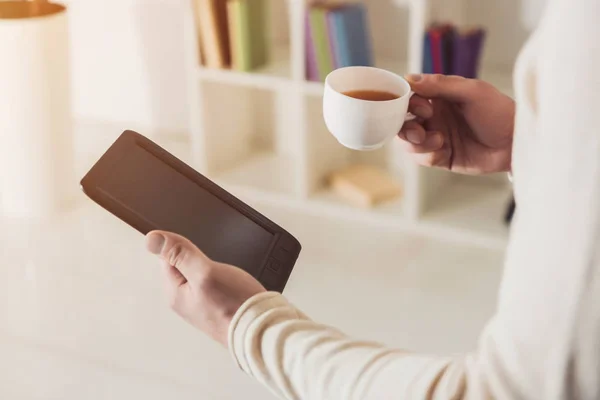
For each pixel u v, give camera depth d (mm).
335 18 2562
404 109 1156
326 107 1192
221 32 2834
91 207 2914
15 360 2088
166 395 1962
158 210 1232
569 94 586
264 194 2955
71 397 1948
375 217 2777
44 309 2316
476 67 2484
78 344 2158
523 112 655
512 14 2703
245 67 2840
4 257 2588
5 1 2842
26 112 2670
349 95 1211
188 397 1955
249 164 3223
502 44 2756
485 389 669
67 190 2881
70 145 2859
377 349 798
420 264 2561
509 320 656
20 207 2816
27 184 2775
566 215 599
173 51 3373
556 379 621
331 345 809
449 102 1243
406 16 2859
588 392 618
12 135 2701
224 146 3166
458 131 1262
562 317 610
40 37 2605
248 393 1976
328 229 2777
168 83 3449
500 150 1237
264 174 3129
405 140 1241
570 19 583
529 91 649
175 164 1271
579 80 579
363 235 2734
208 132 3057
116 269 2535
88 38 3502
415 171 2633
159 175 1263
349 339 827
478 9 2750
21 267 2533
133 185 1252
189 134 3518
